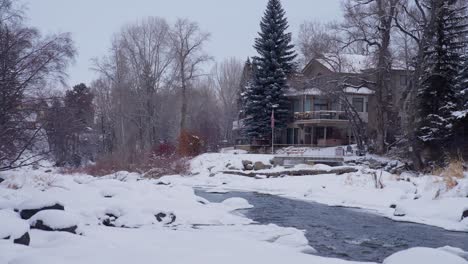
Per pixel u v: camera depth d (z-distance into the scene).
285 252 8.52
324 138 47.53
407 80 39.19
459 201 15.90
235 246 8.96
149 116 51.97
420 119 33.78
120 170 33.56
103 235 9.93
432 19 32.59
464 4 34.12
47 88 19.44
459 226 14.26
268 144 47.12
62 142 18.05
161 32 52.62
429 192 17.59
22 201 11.87
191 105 60.69
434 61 33.59
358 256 10.44
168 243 9.16
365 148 40.97
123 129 51.78
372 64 39.72
